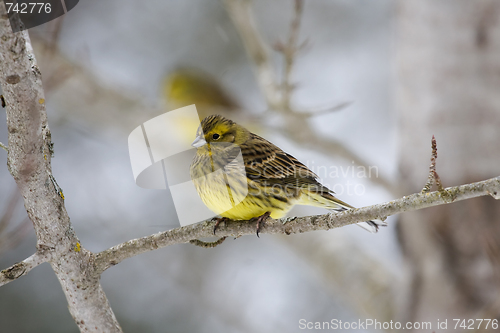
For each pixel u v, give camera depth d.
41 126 4.83
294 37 8.88
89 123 12.99
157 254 12.70
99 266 5.60
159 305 12.79
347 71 14.64
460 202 8.23
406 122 9.05
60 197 5.31
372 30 14.86
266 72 9.97
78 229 12.62
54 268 5.49
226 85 14.70
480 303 8.19
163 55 14.97
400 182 9.09
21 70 4.52
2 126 12.74
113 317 5.81
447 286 8.41
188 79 13.91
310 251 10.84
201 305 12.27
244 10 10.02
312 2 15.02
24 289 12.43
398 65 9.26
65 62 11.26
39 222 5.26
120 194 12.96
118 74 14.77
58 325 12.38
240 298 12.45
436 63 8.63
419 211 8.47
